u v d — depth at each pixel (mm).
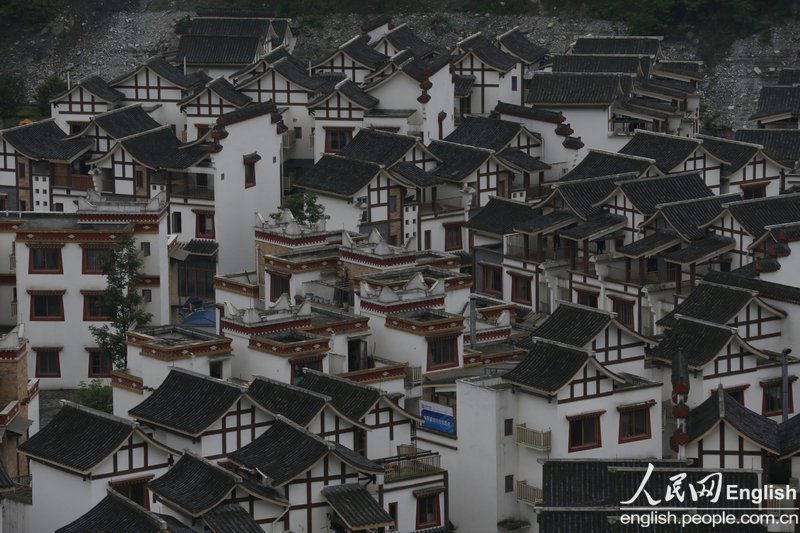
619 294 192000
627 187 197375
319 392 151625
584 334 160125
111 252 185125
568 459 143125
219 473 137125
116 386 160875
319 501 140500
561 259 199750
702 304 169375
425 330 164125
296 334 161250
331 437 147875
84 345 187500
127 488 144500
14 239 191000
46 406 183250
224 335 161875
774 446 146500
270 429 143500
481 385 154375
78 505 144250
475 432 154625
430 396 162375
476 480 155000
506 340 173875
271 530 138375
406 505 147375
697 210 192625
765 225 187875
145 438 144750
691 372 160250
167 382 151000
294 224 186250
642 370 162125
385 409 150250
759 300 168250
